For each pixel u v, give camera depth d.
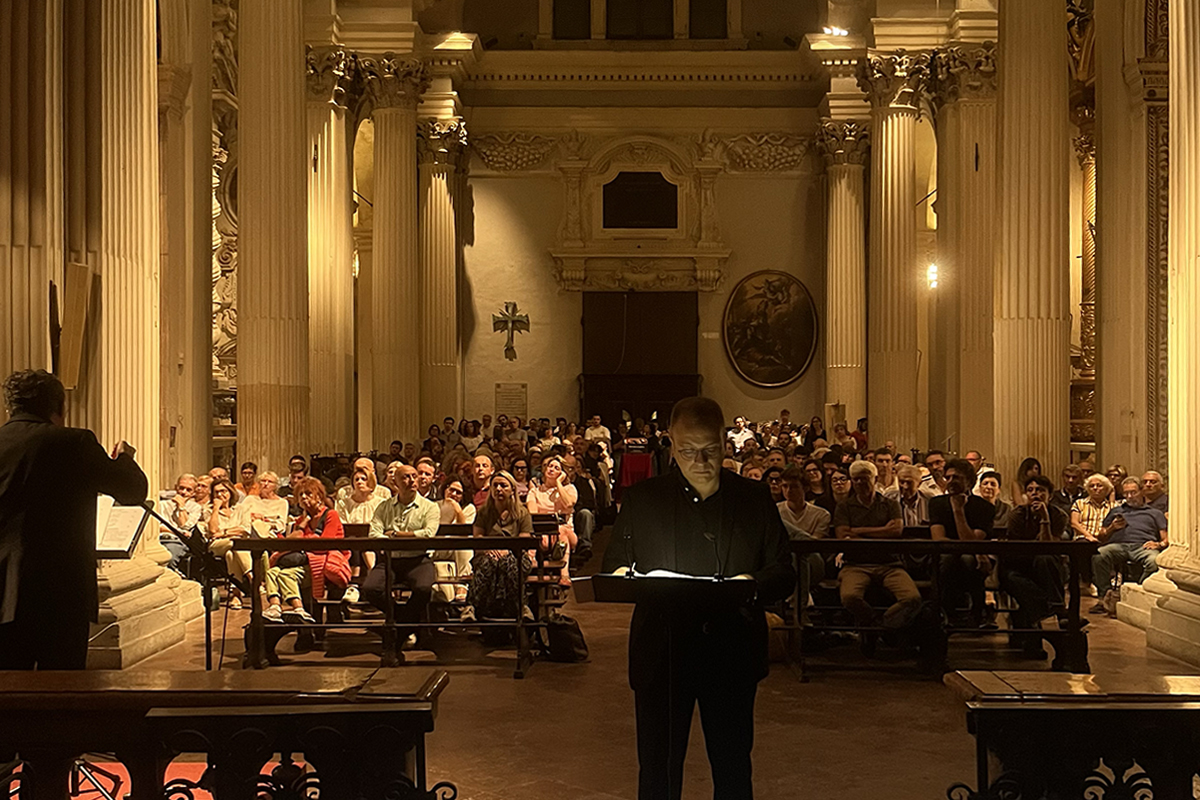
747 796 4.21
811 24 30.69
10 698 3.68
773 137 30.23
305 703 3.64
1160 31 13.59
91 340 8.71
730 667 4.22
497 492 9.65
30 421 5.12
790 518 10.13
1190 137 9.30
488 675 8.73
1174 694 3.71
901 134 21.67
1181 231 9.54
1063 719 3.65
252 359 15.05
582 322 30.38
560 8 30.78
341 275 22.12
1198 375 9.31
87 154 8.70
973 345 19.75
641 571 4.33
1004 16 14.18
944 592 9.97
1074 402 20.83
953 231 20.73
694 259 30.30
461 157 29.88
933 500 10.04
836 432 22.39
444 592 10.23
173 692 3.69
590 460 20.55
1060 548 8.68
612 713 7.53
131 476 5.22
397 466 10.12
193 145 13.07
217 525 11.19
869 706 7.76
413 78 23.53
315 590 9.87
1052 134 13.89
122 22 8.95
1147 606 10.33
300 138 15.38
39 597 4.90
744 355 30.33
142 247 9.25
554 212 30.39
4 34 7.69
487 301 30.38
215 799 3.61
